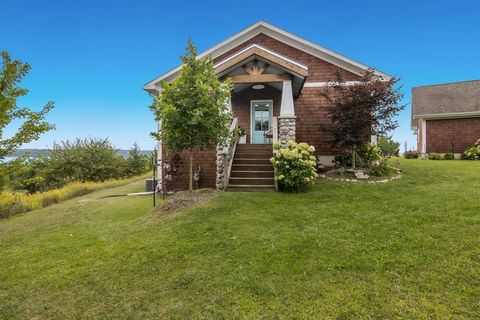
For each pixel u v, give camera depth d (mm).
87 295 3418
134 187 14031
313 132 11141
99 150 20031
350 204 6438
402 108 9109
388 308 2863
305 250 4234
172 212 6480
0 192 9742
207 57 7211
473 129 17094
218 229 5203
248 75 9000
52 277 3893
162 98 6789
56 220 7203
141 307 3123
